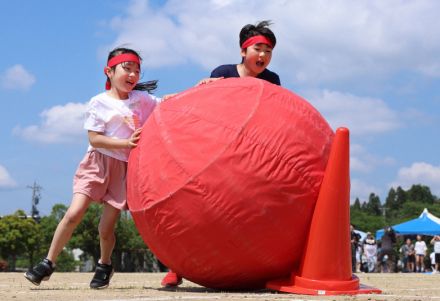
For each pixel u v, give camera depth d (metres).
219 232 5.00
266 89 5.43
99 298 4.86
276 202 5.01
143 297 4.93
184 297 4.89
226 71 6.66
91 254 44.19
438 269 21.78
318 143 5.31
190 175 5.04
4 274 12.09
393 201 122.00
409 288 8.02
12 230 48.00
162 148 5.25
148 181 5.27
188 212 5.04
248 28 6.56
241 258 5.11
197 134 5.16
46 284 7.95
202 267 5.25
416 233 26.81
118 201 6.08
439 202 103.56
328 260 5.20
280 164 5.05
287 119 5.26
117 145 5.78
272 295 5.05
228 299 4.67
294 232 5.18
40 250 49.78
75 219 5.99
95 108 6.03
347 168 5.22
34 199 66.50
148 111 6.31
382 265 22.50
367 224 87.00
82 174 6.07
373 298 4.95
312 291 5.16
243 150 5.02
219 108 5.25
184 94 5.57
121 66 6.09
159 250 5.43
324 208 5.18
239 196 4.95
